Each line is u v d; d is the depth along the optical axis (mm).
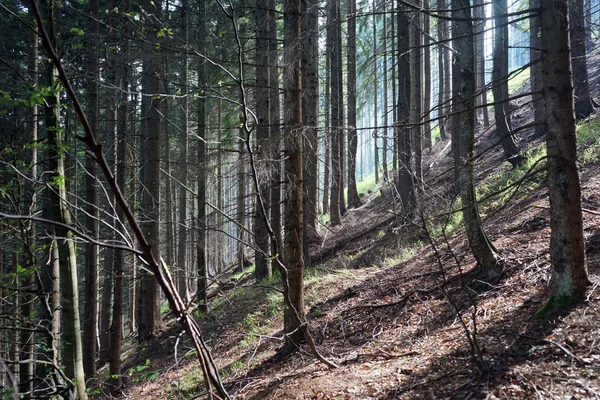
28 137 5676
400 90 13070
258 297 12109
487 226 9984
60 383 4617
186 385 8109
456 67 15203
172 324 13055
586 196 8703
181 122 12328
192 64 9266
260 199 3688
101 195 11227
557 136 4797
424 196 6488
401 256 11633
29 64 6426
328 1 7051
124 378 9664
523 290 6223
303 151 7727
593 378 3643
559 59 4695
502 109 14031
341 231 18453
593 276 5207
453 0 6730
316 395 5145
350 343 7215
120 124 12383
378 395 4664
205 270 12805
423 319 6961
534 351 4391
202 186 11695
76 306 4938
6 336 6250
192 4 11125
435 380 4520
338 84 16656
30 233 5348
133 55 6699
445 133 24406
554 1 4676
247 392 6336
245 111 3463
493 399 3754
